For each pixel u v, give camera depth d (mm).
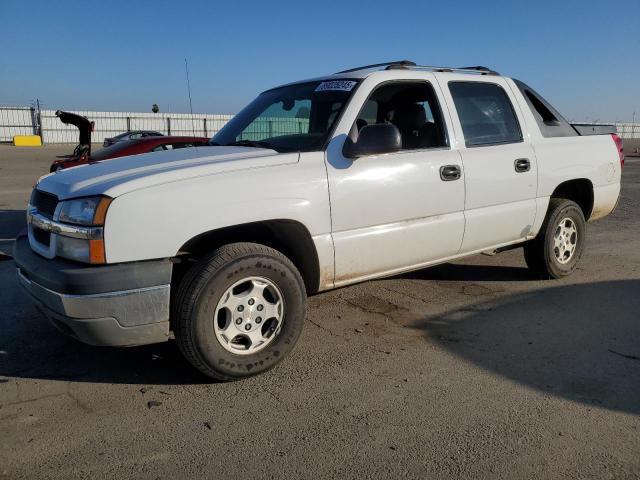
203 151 3936
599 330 4344
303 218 3604
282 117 4375
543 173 5070
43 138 46031
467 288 5438
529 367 3701
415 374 3607
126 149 8859
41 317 4652
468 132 4590
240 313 3422
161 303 3156
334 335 4270
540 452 2750
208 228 3250
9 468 2619
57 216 3219
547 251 5367
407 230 4148
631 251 7098
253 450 2775
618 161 5918
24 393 3363
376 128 3746
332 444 2826
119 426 2992
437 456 2723
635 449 2770
